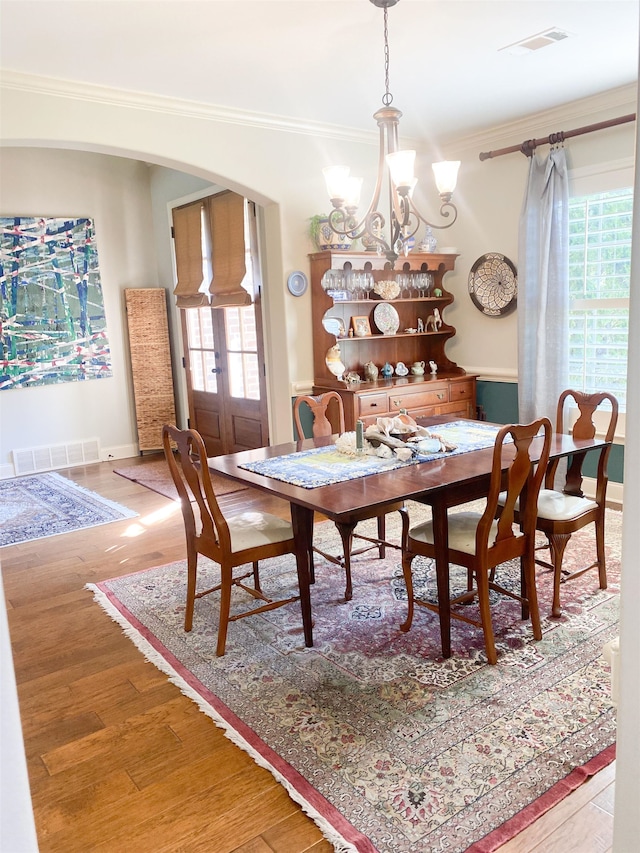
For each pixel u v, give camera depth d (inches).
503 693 91.5
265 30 116.9
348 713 88.7
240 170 171.5
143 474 231.3
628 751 30.7
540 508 112.7
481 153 188.9
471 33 121.8
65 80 138.9
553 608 112.7
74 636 115.0
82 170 241.6
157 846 68.4
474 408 206.7
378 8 109.7
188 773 79.3
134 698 95.4
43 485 222.1
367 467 107.8
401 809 71.4
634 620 29.4
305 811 71.9
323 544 151.8
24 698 96.4
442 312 217.9
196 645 109.3
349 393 178.9
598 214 170.6
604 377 174.6
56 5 104.2
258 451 127.5
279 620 116.9
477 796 72.7
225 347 230.4
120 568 145.8
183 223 237.5
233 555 103.5
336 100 160.2
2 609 19.5
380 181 114.6
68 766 81.3
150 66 133.2
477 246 203.6
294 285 185.2
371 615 117.0
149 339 257.0
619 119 155.0
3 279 226.8
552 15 115.4
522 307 185.0
